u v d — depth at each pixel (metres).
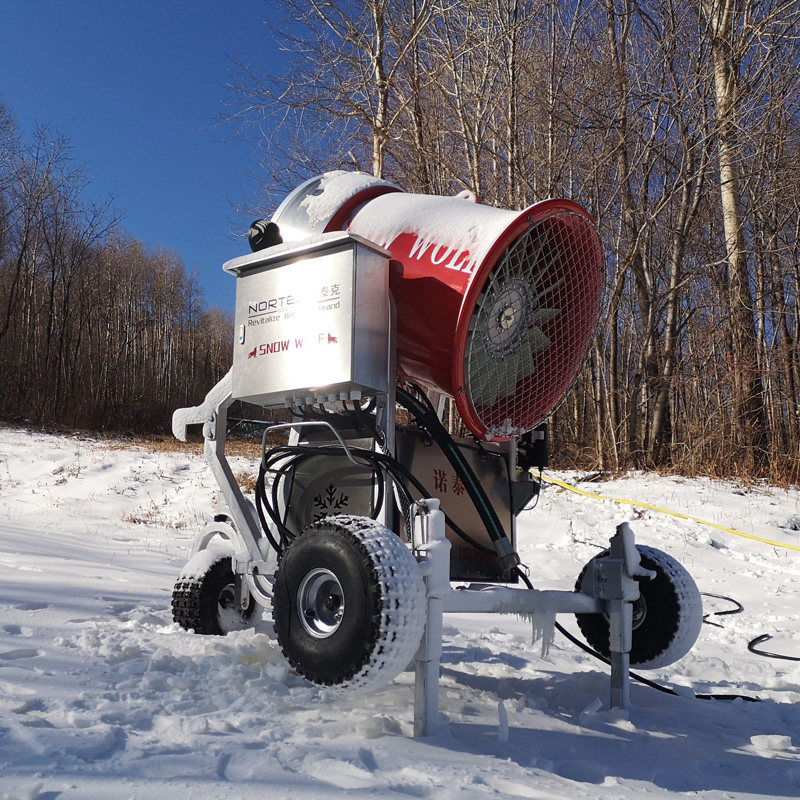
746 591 8.80
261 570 3.88
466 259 3.35
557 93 17.89
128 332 61.97
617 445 17.84
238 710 2.74
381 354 3.25
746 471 15.75
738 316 17.45
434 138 17.62
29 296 48.50
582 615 4.01
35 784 1.80
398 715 2.88
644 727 3.09
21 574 5.92
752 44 17.59
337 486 3.62
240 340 3.48
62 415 37.44
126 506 14.33
